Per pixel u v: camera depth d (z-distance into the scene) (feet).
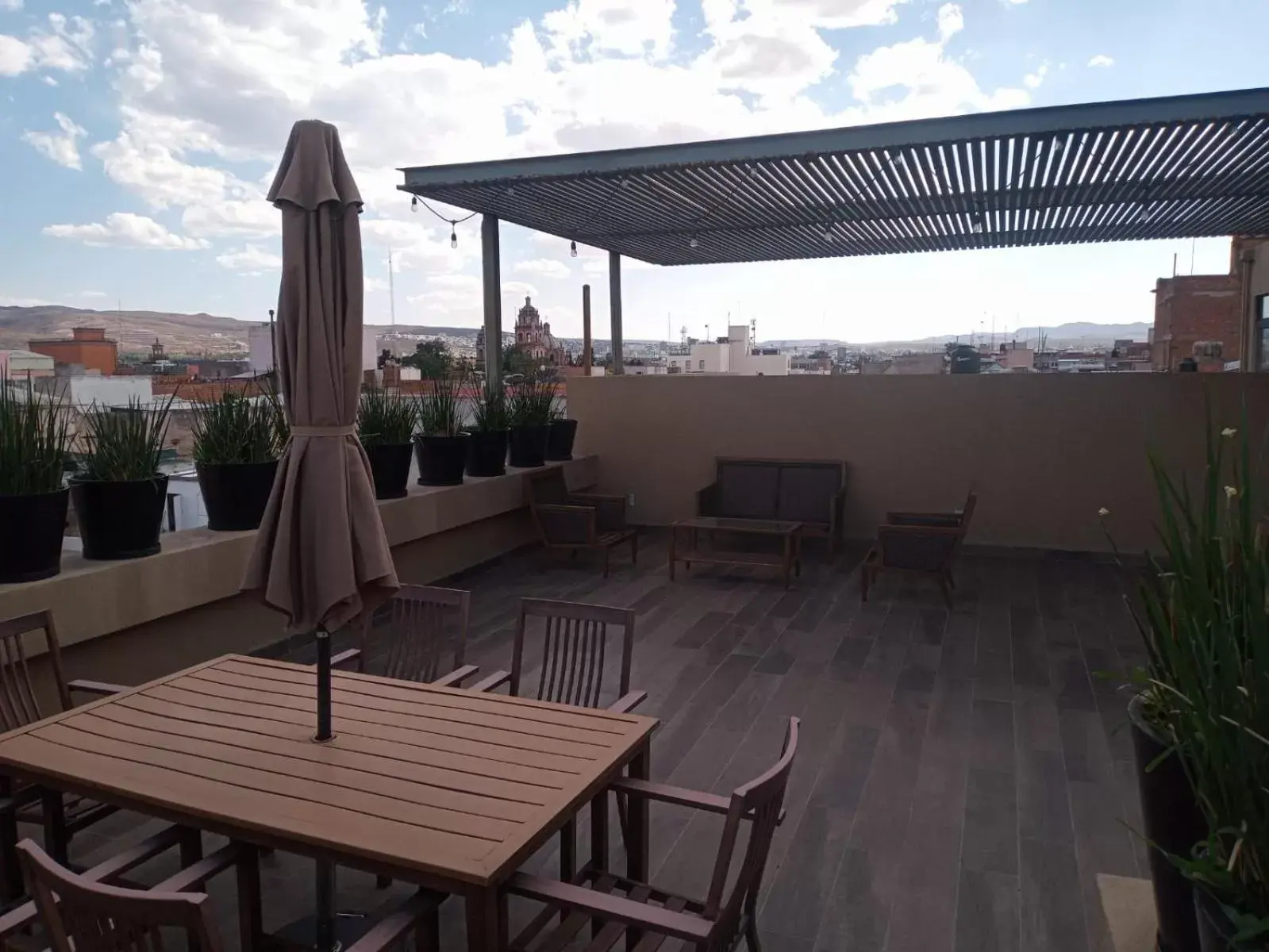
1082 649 16.49
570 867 7.50
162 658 13.74
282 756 6.89
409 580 20.15
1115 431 23.76
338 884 8.75
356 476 7.22
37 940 6.74
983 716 13.17
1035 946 7.79
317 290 7.02
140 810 6.31
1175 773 6.46
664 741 12.27
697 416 27.81
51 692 11.97
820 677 14.94
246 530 15.08
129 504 12.86
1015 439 24.64
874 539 26.12
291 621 7.09
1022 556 24.70
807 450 26.63
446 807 6.03
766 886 8.75
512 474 23.68
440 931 8.01
